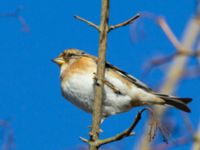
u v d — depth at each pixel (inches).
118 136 259.1
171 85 287.0
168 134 254.1
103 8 289.4
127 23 286.0
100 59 290.4
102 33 288.7
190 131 257.6
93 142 271.9
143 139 259.6
